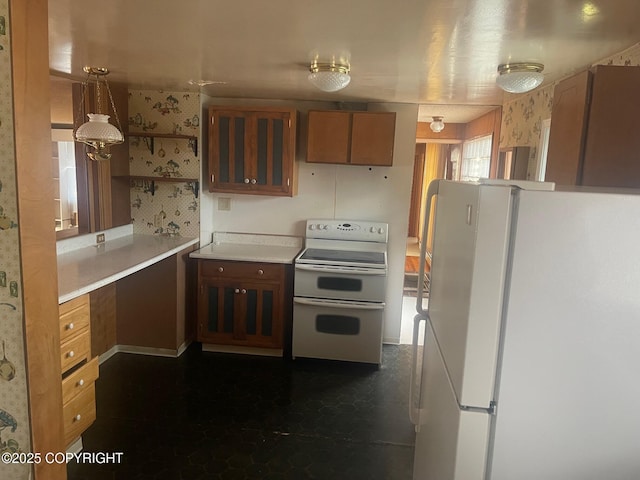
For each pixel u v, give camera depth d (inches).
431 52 82.7
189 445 106.3
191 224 156.9
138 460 100.4
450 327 52.7
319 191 164.4
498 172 162.4
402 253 165.0
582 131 64.4
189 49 87.0
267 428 114.2
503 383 43.2
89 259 118.1
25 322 56.2
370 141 149.0
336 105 159.2
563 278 40.9
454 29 67.8
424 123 253.3
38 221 56.6
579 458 43.2
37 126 55.4
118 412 118.8
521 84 92.1
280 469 99.6
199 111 149.7
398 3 57.2
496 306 42.3
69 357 94.3
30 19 53.1
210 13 64.2
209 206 164.9
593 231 40.1
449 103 156.6
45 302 58.7
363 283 143.8
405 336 176.7
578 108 65.8
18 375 57.4
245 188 151.8
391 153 148.9
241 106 148.0
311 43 79.2
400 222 163.6
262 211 167.0
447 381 52.9
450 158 305.0
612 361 41.4
